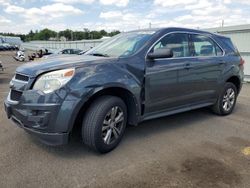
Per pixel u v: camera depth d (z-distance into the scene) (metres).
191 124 5.19
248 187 3.00
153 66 4.16
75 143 4.07
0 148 3.87
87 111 3.58
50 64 3.56
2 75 13.03
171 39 4.57
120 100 3.82
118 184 3.02
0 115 5.50
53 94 3.28
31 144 4.02
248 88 10.23
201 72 4.98
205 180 3.12
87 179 3.11
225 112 5.79
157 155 3.77
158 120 5.38
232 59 5.72
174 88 4.52
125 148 3.97
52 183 3.02
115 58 3.88
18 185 2.96
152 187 2.97
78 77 3.39
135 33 4.77
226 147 4.10
